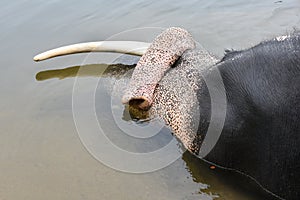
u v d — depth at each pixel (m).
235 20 14.38
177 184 8.98
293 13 14.33
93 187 9.07
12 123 10.99
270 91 7.93
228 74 8.70
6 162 9.89
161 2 16.12
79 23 15.21
